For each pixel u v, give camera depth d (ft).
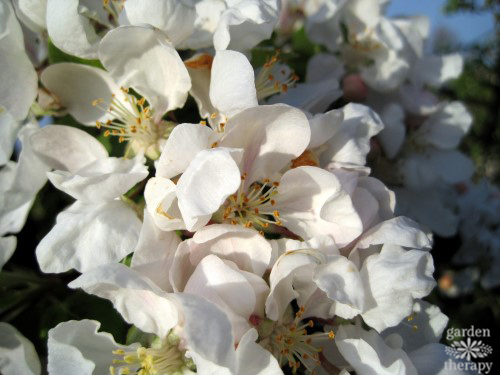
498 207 0.68
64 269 0.33
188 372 0.32
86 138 0.39
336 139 0.39
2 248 0.38
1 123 0.41
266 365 0.31
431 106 0.54
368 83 0.53
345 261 0.33
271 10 0.37
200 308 0.29
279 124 0.34
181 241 0.34
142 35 0.35
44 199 0.45
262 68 0.45
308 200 0.36
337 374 0.35
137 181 0.35
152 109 0.39
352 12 0.54
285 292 0.34
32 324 0.40
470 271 0.64
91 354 0.33
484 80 0.85
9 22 0.38
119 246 0.34
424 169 0.54
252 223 0.35
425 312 0.39
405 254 0.35
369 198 0.37
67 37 0.37
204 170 0.31
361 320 0.36
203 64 0.39
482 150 0.85
